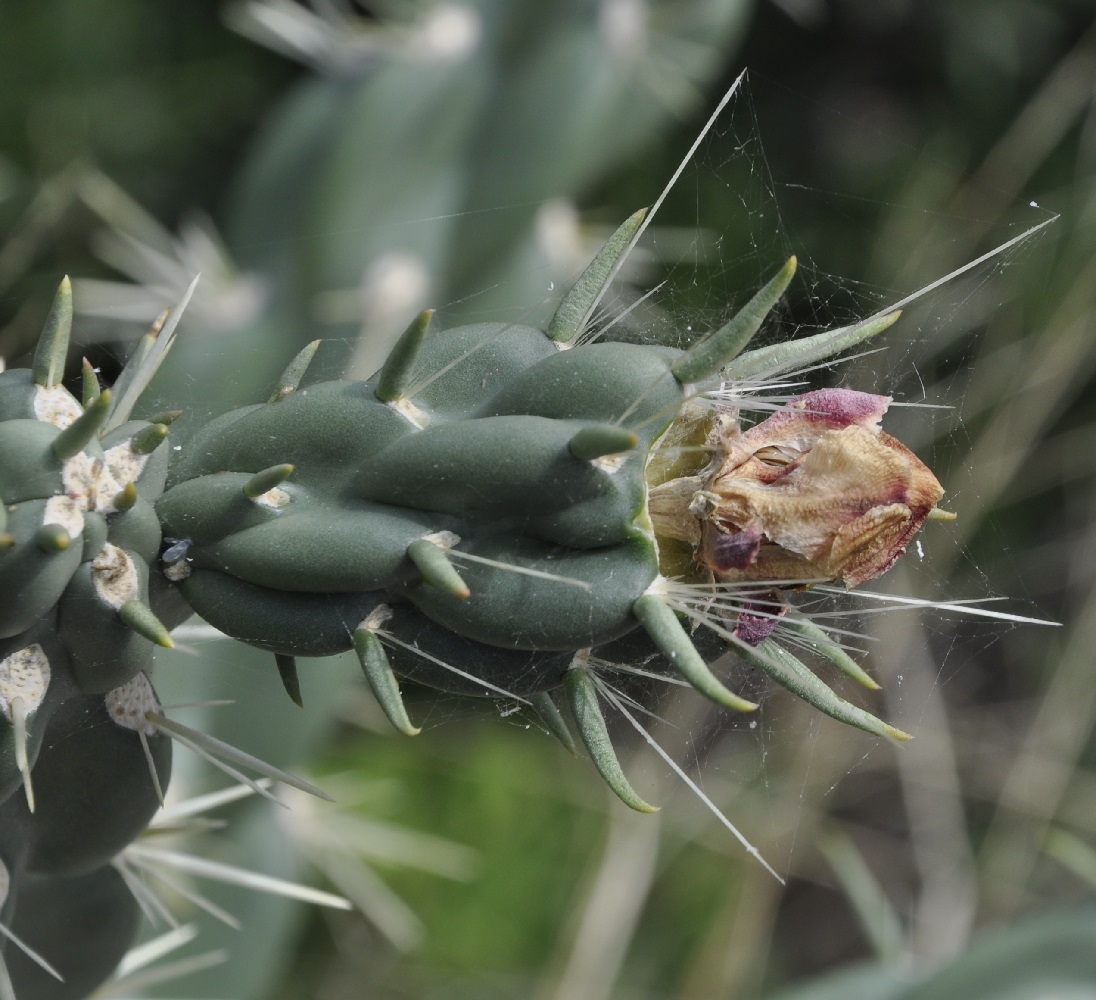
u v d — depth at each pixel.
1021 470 1.06
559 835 0.96
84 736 0.43
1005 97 1.19
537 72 0.65
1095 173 1.04
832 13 1.22
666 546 0.42
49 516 0.42
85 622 0.42
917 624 0.91
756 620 0.42
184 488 0.43
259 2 0.86
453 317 0.67
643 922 0.94
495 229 0.66
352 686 0.69
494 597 0.42
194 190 1.11
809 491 0.42
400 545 0.42
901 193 1.11
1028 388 0.96
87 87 1.08
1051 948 0.50
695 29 0.68
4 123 1.05
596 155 0.68
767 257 1.05
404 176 0.65
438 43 0.65
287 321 0.64
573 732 0.85
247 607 0.42
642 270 0.85
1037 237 1.01
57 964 0.46
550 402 0.42
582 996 0.87
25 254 0.87
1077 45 1.07
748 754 0.91
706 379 0.42
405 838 0.80
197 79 1.13
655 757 0.90
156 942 0.50
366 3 0.76
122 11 1.11
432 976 0.93
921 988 0.51
